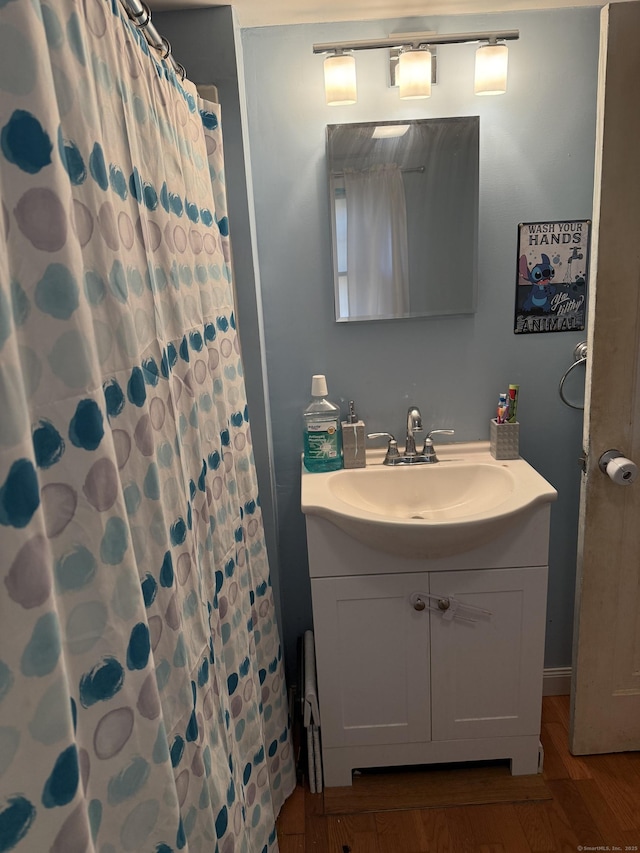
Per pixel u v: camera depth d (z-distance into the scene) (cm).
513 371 185
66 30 66
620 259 147
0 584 50
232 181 155
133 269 83
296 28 162
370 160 169
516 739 172
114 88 80
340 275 176
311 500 154
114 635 67
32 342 58
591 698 176
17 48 55
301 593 204
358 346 183
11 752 52
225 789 105
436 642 163
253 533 155
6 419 50
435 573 157
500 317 181
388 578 158
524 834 159
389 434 183
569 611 205
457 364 185
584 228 175
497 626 162
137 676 69
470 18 162
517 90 166
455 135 167
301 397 187
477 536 146
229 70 148
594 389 155
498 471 170
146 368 86
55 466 61
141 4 92
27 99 56
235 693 129
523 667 165
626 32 135
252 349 167
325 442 175
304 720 170
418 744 173
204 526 109
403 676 166
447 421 189
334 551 156
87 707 65
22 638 52
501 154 170
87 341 62
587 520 163
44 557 53
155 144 95
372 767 178
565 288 179
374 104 167
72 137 66
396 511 174
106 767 68
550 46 164
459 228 173
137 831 71
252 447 167
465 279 176
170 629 83
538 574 157
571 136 169
